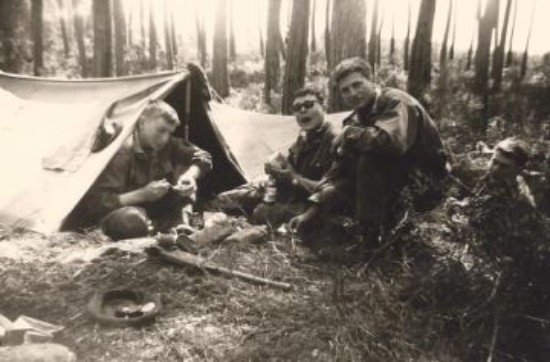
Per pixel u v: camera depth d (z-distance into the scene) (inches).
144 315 115.9
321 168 177.3
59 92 216.2
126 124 181.6
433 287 120.4
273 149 237.9
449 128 326.6
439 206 159.2
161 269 138.7
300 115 177.0
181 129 224.7
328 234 159.3
